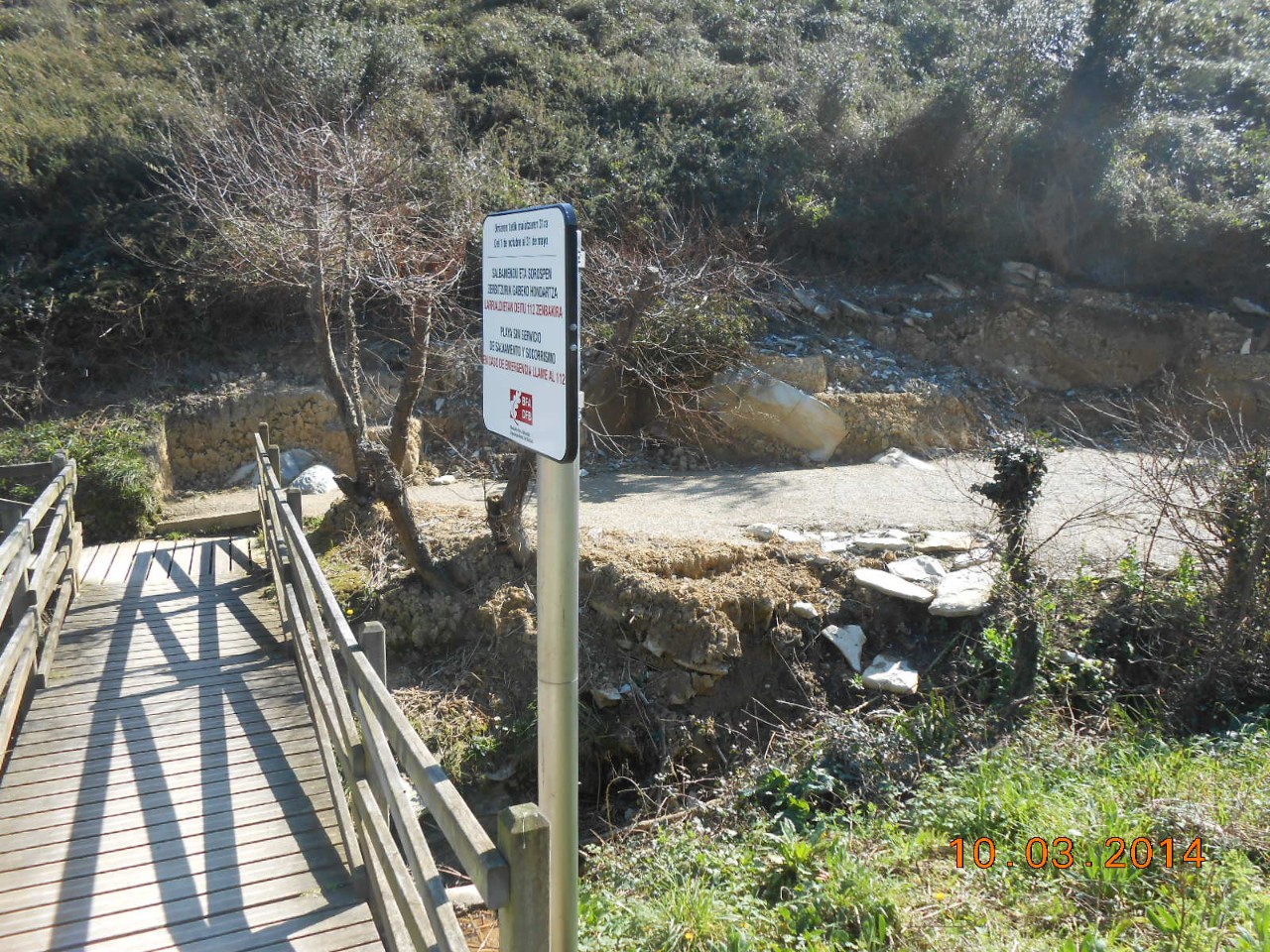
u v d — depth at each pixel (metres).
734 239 12.52
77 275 11.84
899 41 20.22
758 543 7.70
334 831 4.26
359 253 8.01
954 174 15.00
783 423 11.20
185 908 3.67
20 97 14.53
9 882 3.83
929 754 5.63
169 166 12.98
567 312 2.25
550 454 2.37
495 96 16.17
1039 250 14.80
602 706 6.68
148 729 5.27
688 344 10.95
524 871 2.13
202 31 17.69
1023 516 6.15
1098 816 4.20
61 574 7.11
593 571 7.13
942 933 3.54
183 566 8.53
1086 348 13.48
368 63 14.91
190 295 11.73
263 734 5.21
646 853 4.87
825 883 3.95
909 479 10.09
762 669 6.80
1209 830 3.91
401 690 6.84
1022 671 5.99
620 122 16.08
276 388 11.57
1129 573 6.66
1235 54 19.47
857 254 14.36
